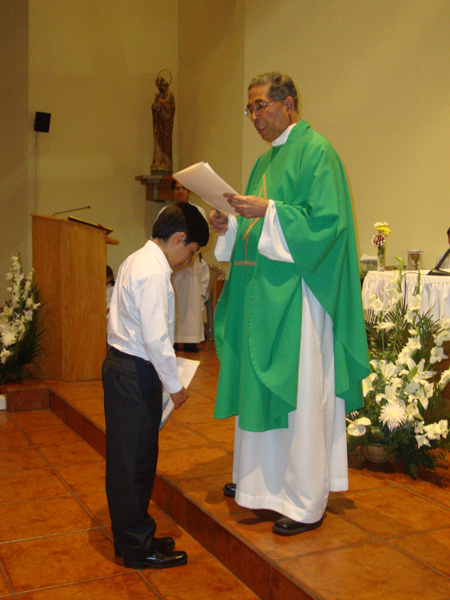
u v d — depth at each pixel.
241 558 2.15
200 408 4.03
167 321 2.07
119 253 8.48
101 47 8.23
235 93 6.83
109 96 8.32
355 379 2.32
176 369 2.05
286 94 2.32
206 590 2.09
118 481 2.16
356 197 5.48
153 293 2.02
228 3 6.97
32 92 7.89
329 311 2.18
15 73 7.89
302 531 2.21
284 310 2.18
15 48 7.88
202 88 7.72
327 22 5.68
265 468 2.25
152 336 2.00
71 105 8.12
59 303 4.73
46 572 2.21
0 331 4.75
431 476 2.86
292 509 2.19
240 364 2.41
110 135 8.36
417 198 4.96
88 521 2.67
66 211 8.16
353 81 5.46
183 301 6.12
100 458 3.51
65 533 2.54
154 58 8.52
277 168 2.34
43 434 3.98
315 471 2.18
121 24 8.32
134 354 2.12
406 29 5.02
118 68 8.34
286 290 2.18
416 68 4.95
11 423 4.24
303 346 2.19
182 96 8.38
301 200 2.22
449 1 4.70
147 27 8.46
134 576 2.19
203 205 7.64
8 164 7.93
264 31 6.33
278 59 6.18
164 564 2.23
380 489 2.68
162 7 8.51
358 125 5.43
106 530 2.58
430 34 4.84
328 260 2.18
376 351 3.11
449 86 4.70
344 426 2.37
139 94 8.49
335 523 2.30
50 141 8.04
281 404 2.13
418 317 3.28
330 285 2.18
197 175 2.09
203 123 7.68
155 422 2.16
